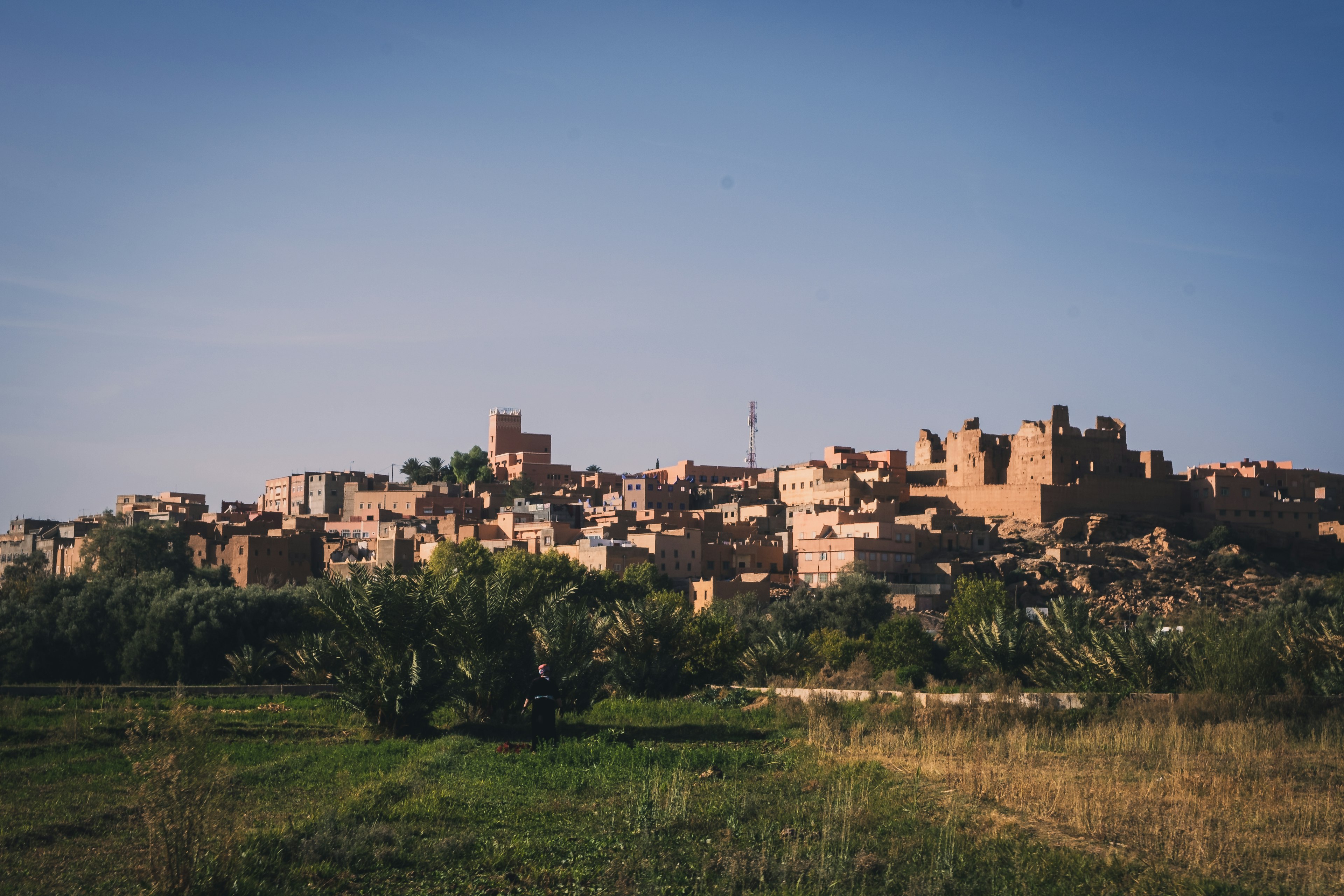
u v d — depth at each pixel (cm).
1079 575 12638
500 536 15812
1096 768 2978
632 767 2927
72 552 14162
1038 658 5656
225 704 4728
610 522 15712
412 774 2794
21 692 4850
